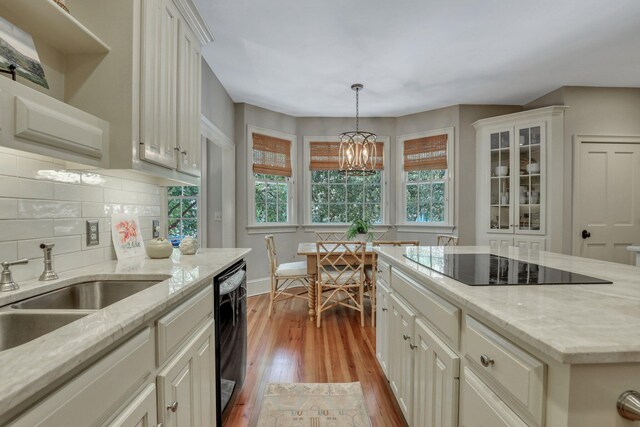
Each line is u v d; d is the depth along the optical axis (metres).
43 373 0.50
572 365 0.60
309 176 4.73
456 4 2.24
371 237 3.85
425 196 4.59
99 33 1.34
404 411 1.55
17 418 0.48
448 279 1.16
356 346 2.60
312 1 2.19
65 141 1.05
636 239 3.62
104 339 0.64
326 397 1.89
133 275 1.30
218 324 1.50
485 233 4.04
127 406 0.77
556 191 3.57
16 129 0.88
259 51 2.84
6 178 1.07
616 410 0.60
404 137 4.66
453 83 3.54
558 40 2.69
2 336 0.84
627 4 2.24
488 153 4.00
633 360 0.59
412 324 1.44
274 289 3.41
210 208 4.36
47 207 1.24
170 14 1.65
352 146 3.60
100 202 1.57
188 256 1.84
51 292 1.12
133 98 1.34
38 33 1.21
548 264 1.48
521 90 3.75
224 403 1.59
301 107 4.30
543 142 3.61
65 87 1.35
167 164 1.62
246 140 4.13
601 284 1.07
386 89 3.70
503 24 2.46
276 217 4.54
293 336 2.80
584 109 3.61
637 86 3.60
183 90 1.82
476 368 0.93
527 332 0.66
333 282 3.14
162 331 0.94
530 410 0.68
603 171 3.62
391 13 2.33
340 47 2.78
